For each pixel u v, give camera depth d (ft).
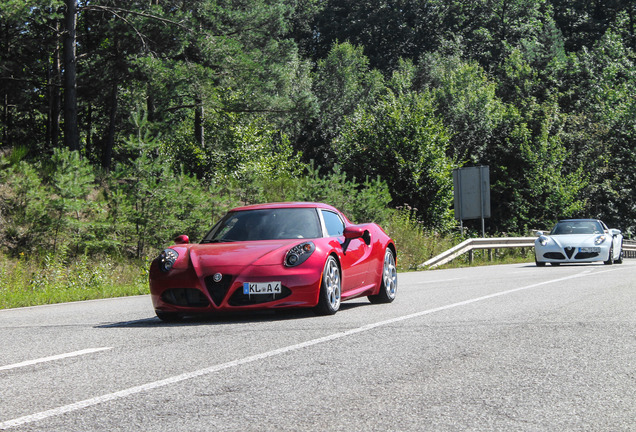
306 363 15.26
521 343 17.65
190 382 13.53
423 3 242.37
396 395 12.26
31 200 53.57
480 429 10.12
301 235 24.86
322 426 10.36
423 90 193.98
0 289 40.01
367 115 109.29
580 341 17.85
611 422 10.48
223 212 59.77
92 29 86.12
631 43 227.40
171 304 22.67
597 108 163.22
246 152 99.04
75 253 51.85
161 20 77.77
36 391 13.05
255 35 102.06
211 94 79.20
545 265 64.18
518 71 165.27
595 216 148.97
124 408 11.59
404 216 80.74
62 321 25.34
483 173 83.05
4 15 64.03
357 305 28.35
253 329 20.79
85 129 114.21
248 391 12.69
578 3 241.96
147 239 54.75
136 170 55.52
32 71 91.50
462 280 43.11
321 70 209.05
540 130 143.84
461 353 16.31
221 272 22.27
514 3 233.96
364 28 241.14
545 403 11.65
